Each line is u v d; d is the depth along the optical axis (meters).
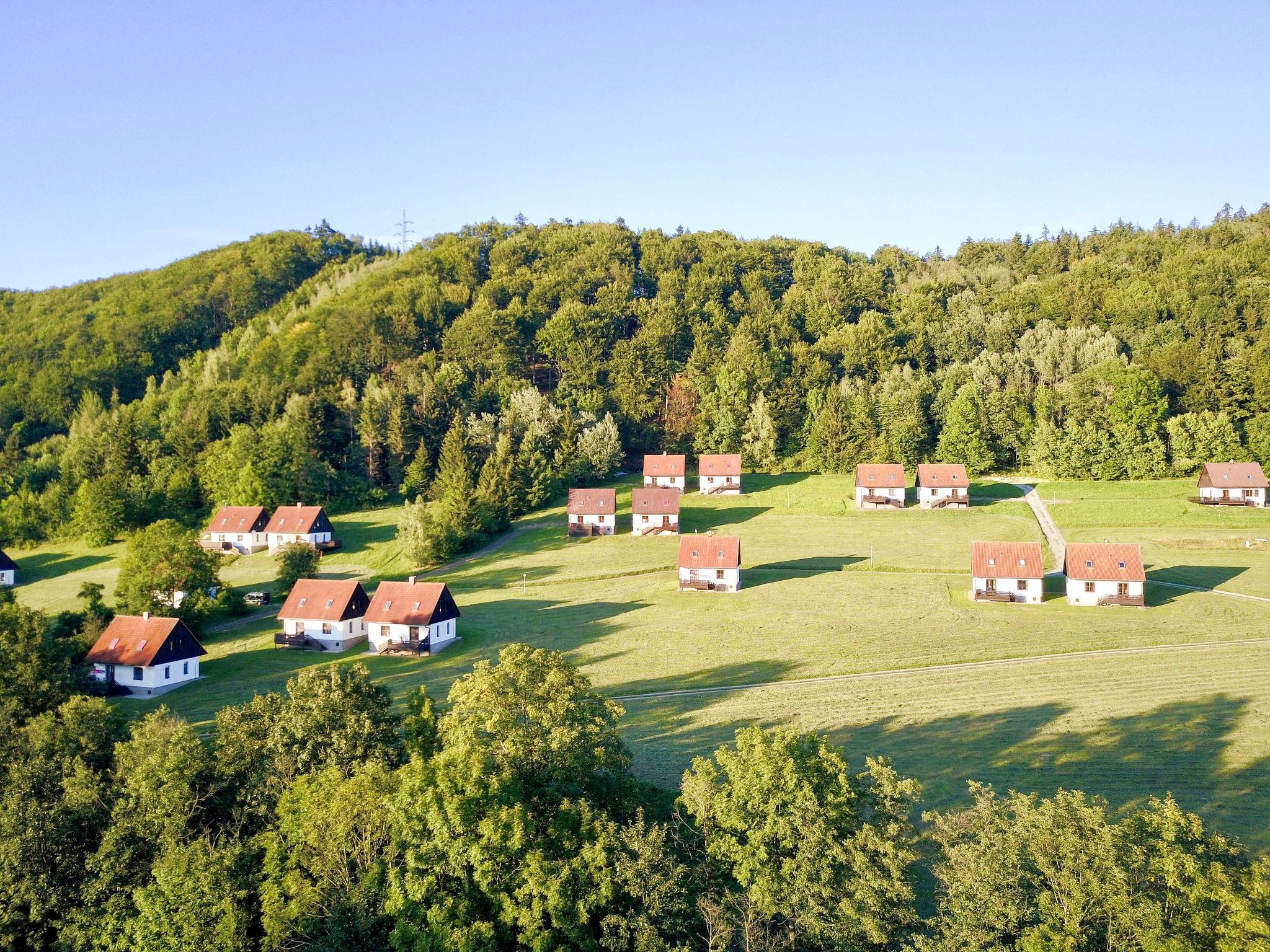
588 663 78.31
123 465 151.62
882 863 34.12
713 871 38.56
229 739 48.62
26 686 63.41
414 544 116.94
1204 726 56.69
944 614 89.56
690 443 175.75
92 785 47.53
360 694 49.66
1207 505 127.50
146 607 89.19
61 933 42.81
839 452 163.25
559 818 40.34
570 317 199.25
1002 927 31.14
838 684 69.06
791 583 105.62
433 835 39.03
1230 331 173.50
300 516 130.50
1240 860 33.81
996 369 172.38
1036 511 132.75
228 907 39.38
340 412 167.12
